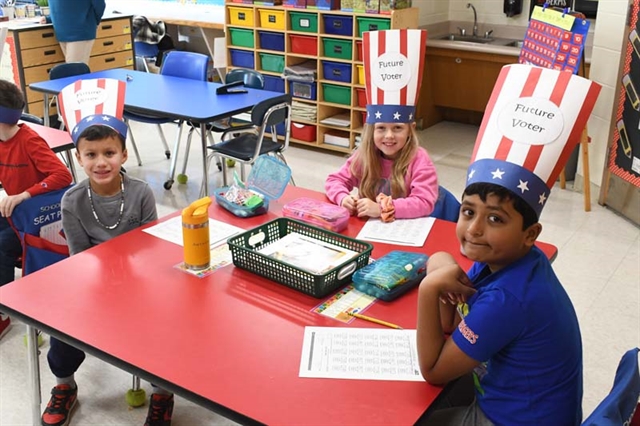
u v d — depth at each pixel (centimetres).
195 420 219
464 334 124
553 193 437
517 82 130
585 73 455
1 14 614
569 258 342
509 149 126
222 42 554
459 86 560
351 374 130
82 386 236
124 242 192
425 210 215
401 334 144
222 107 365
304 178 463
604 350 262
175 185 448
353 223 209
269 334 143
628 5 371
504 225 124
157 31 650
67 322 147
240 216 210
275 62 527
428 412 121
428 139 553
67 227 214
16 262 273
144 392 227
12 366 248
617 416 110
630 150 381
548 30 402
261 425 116
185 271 173
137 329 145
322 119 521
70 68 453
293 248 175
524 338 124
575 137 127
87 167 208
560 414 127
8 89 254
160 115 357
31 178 267
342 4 476
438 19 569
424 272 168
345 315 152
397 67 216
